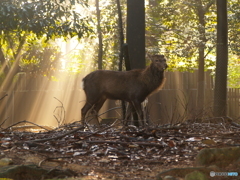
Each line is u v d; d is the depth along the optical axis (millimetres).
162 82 10258
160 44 21484
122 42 11477
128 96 10172
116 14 19312
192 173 4406
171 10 20203
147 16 20516
